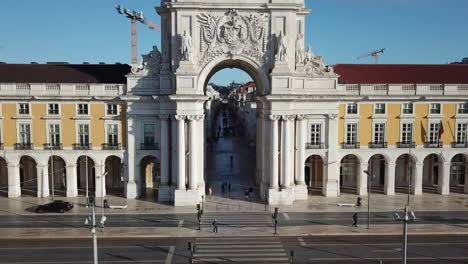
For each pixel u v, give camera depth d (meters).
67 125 33.84
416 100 34.41
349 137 34.84
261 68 32.34
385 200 33.62
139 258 21.36
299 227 26.45
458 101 34.66
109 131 34.12
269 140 32.72
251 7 31.66
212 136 82.38
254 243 23.64
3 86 33.28
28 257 21.30
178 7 31.41
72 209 30.78
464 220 28.03
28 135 33.84
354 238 24.48
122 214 29.69
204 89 36.22
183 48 31.38
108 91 33.84
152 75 33.34
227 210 30.64
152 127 34.03
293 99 31.97
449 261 20.91
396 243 23.56
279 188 32.62
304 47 33.59
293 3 31.80
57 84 33.47
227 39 31.98
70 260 20.89
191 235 25.00
